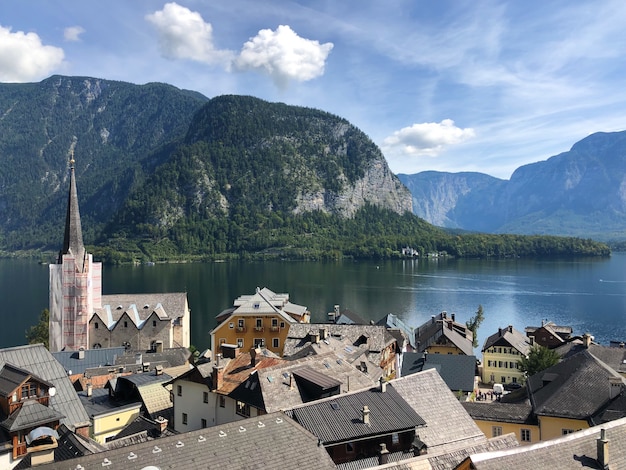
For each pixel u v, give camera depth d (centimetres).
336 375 5900
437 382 5312
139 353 10562
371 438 4378
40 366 5144
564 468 2739
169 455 3353
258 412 5206
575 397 6116
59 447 4206
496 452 2739
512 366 12588
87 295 12638
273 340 11744
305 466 3559
